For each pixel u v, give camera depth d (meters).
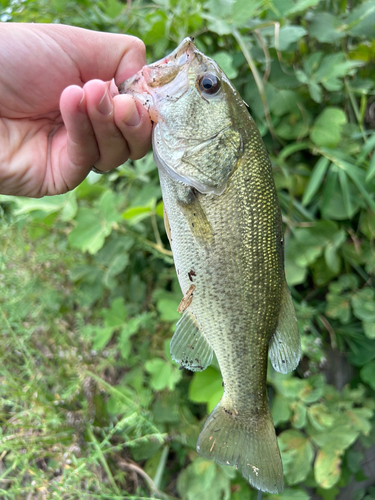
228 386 0.26
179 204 0.24
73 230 0.37
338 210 0.37
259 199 0.24
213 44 0.39
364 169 0.37
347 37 0.39
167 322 0.39
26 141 0.27
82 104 0.21
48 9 0.39
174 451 0.40
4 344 0.37
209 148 0.24
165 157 0.24
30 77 0.25
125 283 0.43
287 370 0.26
